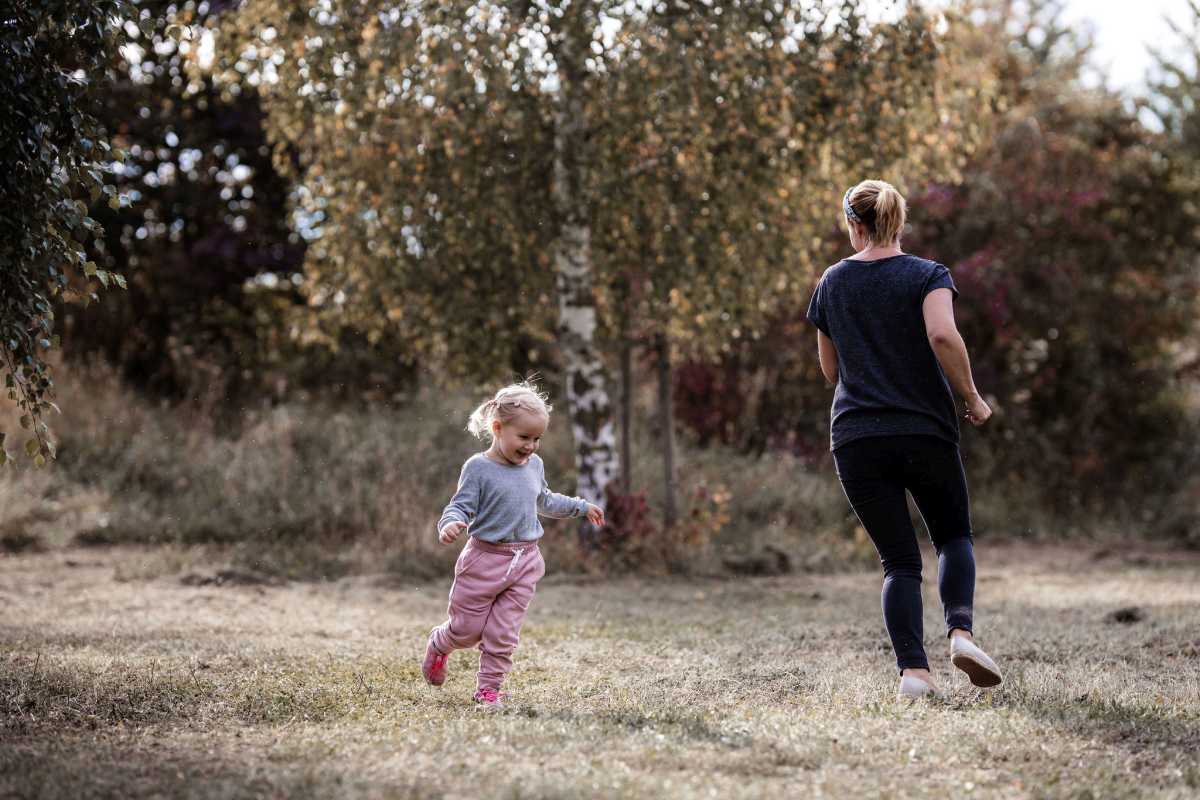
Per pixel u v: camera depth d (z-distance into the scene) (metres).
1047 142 15.40
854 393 4.00
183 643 5.38
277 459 12.54
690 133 8.93
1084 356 15.60
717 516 10.77
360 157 9.48
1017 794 2.70
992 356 15.52
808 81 9.03
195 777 2.84
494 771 2.87
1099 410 15.68
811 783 2.78
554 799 2.60
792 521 13.19
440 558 10.13
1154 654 5.15
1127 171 15.86
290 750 3.12
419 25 8.92
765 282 9.82
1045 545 13.48
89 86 4.04
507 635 4.07
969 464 15.36
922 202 14.68
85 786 2.73
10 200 3.79
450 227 9.45
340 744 3.19
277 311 15.84
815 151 9.24
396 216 9.49
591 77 9.26
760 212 9.36
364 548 10.52
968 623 3.83
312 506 11.67
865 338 4.01
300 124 9.60
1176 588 8.73
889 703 3.75
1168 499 15.11
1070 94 16.56
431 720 3.56
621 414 12.07
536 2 8.92
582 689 4.29
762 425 15.04
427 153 9.23
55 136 3.93
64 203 3.94
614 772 2.85
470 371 10.49
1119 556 12.16
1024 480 15.34
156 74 14.72
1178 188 15.97
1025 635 5.82
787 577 10.18
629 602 7.96
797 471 14.20
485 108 8.87
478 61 8.62
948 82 9.90
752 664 4.93
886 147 9.45
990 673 3.74
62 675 4.27
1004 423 15.38
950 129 10.22
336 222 9.93
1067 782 2.80
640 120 9.00
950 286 3.92
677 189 9.27
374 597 8.16
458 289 9.93
